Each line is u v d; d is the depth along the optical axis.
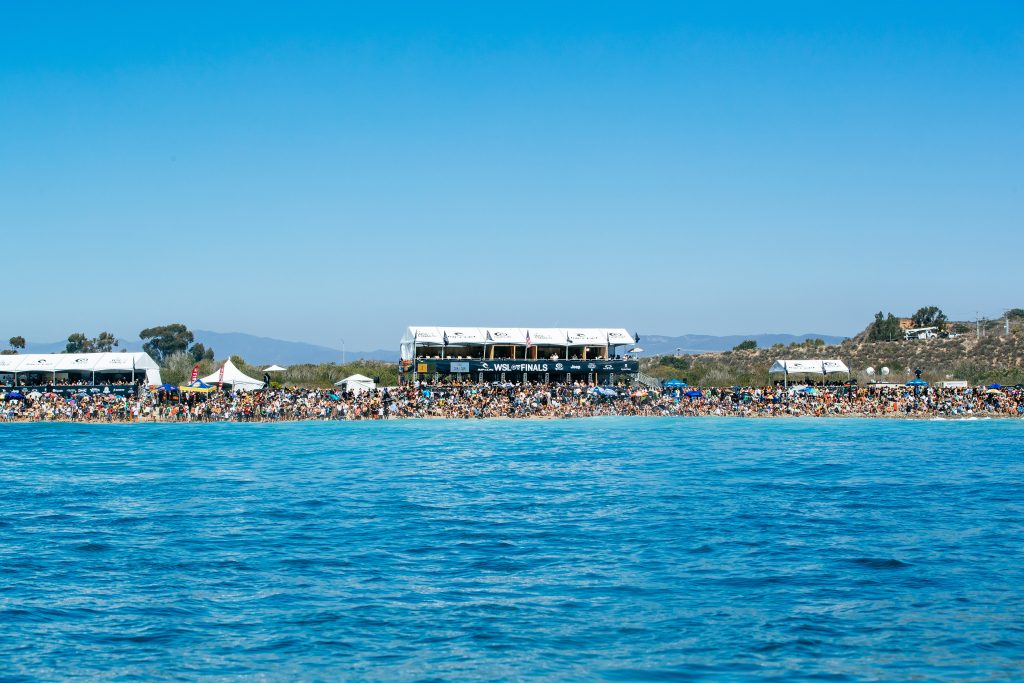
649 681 20.56
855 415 102.44
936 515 39.53
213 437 79.88
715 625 24.27
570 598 26.64
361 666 21.47
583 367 122.62
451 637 23.39
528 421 97.50
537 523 37.84
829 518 38.84
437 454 66.00
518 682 20.52
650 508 41.53
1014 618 24.64
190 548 33.00
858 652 22.23
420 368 118.75
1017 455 64.81
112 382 111.19
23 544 33.62
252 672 21.12
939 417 100.88
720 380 145.88
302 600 26.47
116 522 38.06
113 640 23.16
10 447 70.69
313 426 91.56
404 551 32.56
